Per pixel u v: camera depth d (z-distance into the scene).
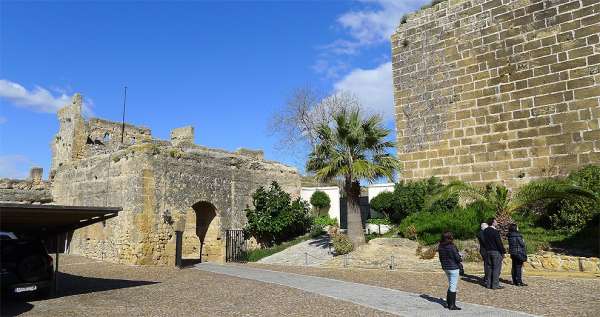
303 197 32.31
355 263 17.62
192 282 15.41
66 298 12.23
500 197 18.33
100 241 24.03
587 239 15.60
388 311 9.49
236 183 26.69
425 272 15.03
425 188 21.88
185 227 25.77
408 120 23.36
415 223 19.77
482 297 10.84
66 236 27.64
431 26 22.98
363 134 18.80
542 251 15.30
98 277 17.30
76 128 33.84
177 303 11.17
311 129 38.94
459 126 21.58
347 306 10.15
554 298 10.29
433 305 10.07
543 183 17.64
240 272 18.30
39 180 31.50
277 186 27.80
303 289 12.88
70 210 11.66
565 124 18.50
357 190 19.88
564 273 13.12
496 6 20.83
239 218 26.53
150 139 23.61
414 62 23.42
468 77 21.48
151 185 22.19
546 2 19.33
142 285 14.82
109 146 35.41
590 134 17.84
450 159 21.73
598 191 16.17
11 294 11.89
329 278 15.12
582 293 10.67
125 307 10.72
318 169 19.84
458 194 19.66
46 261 12.30
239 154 27.98
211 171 25.30
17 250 11.92
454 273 9.59
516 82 19.98
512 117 20.00
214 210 25.31
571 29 18.59
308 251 22.31
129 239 21.88
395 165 19.11
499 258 11.88
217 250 24.89
